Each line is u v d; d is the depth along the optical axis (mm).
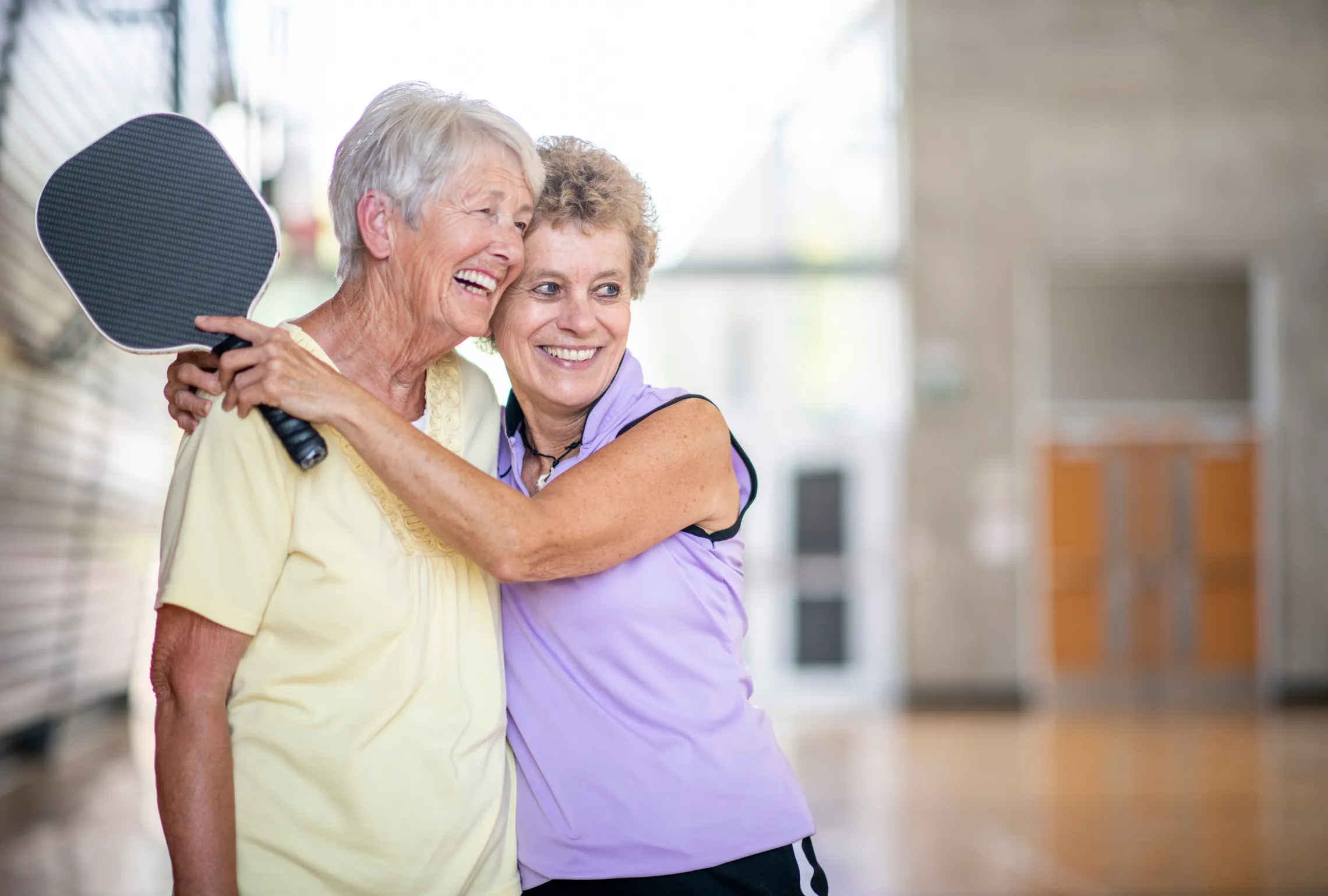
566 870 1583
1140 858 4965
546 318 1596
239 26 4734
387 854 1460
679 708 1601
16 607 6289
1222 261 10609
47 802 5859
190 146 1524
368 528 1473
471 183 1458
